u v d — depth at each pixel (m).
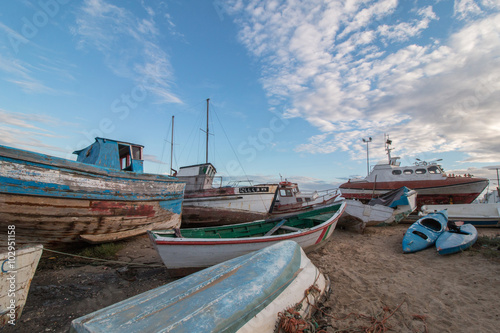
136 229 8.89
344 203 10.77
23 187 5.89
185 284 3.66
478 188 16.09
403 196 12.84
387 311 4.43
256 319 3.20
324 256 7.97
